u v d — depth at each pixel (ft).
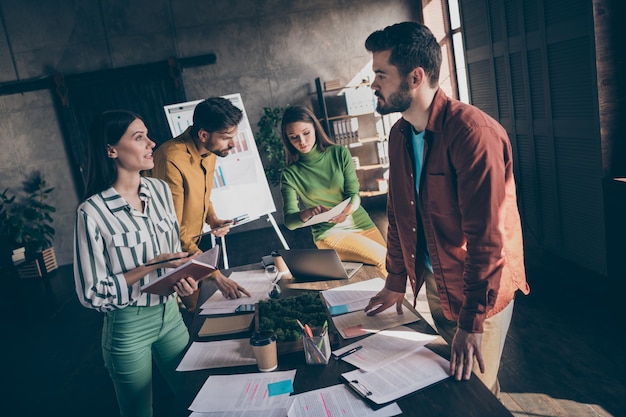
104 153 6.49
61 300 18.89
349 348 5.66
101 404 10.81
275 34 25.03
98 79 24.31
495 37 15.72
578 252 13.42
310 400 4.82
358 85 24.81
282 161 24.71
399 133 6.10
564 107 12.98
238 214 14.94
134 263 6.61
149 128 24.94
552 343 10.34
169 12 24.54
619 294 11.78
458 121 5.24
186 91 25.16
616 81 11.49
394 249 6.59
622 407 8.09
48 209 23.79
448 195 5.57
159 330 6.98
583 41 11.75
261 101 25.48
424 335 5.75
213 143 9.20
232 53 25.03
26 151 24.31
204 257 6.91
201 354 6.05
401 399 4.66
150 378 7.06
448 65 24.08
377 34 5.33
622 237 11.52
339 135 24.91
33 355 14.16
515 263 5.69
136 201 6.83
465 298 5.15
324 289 7.65
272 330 5.68
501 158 5.16
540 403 8.51
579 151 12.68
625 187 11.09
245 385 5.22
